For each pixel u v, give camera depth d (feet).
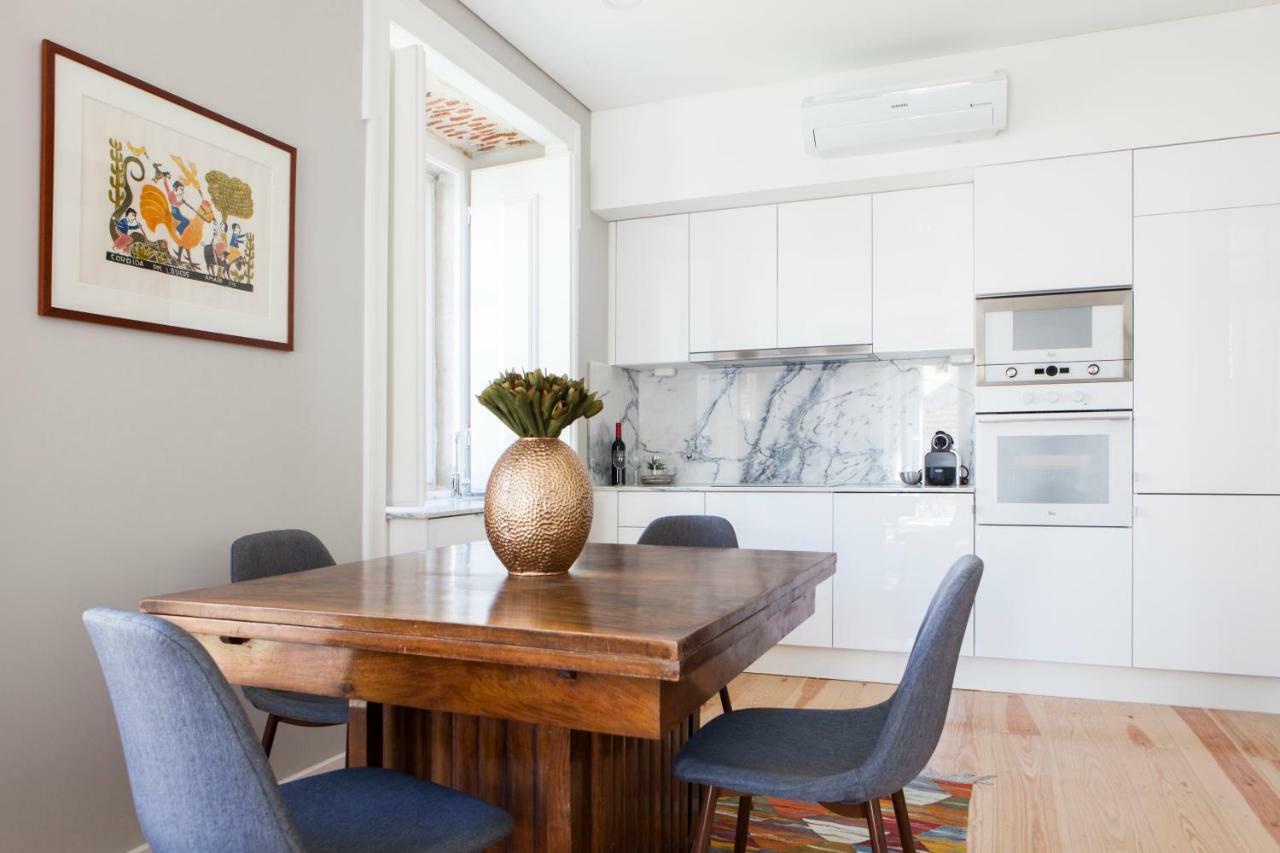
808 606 6.04
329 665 4.28
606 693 3.65
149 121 6.77
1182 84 10.93
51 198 6.03
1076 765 8.91
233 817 3.07
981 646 11.60
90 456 6.33
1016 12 10.77
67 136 6.15
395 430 9.53
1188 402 10.82
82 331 6.29
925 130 11.51
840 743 5.11
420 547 9.29
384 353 9.32
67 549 6.17
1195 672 10.93
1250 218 10.64
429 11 10.05
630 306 14.33
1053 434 11.35
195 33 7.23
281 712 6.11
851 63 12.25
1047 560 11.34
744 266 13.57
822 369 14.28
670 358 14.03
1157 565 10.89
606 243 14.44
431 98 12.14
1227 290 10.71
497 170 13.60
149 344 6.80
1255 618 10.51
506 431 13.00
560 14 10.88
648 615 4.03
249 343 7.66
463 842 3.83
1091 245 11.27
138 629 2.99
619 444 14.39
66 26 6.19
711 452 14.90
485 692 3.91
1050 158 11.46
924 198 12.60
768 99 12.90
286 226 8.09
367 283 9.13
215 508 7.36
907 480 12.87
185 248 7.07
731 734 5.26
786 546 12.50
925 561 11.83
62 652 6.13
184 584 7.06
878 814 4.32
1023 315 11.55
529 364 13.15
